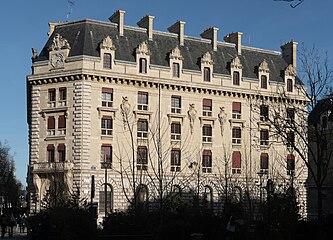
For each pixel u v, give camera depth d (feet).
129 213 161.48
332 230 147.13
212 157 291.99
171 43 297.33
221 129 296.30
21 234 238.48
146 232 147.74
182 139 285.23
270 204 144.66
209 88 292.40
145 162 272.51
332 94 161.79
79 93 263.90
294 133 193.26
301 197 306.76
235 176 292.61
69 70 265.13
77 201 171.32
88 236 141.38
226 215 155.33
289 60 329.31
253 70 313.12
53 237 139.23
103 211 260.21
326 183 304.71
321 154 150.51
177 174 272.72
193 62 295.89
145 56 278.46
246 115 302.86
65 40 269.23
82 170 259.39
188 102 288.92
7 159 466.29
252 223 160.15
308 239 143.02
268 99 303.27
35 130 274.36
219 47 312.29
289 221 140.05
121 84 272.51
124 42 281.54
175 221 149.89
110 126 269.23
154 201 233.96
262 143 303.07
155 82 278.67
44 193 265.75
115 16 289.74
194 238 137.18
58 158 266.98
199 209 176.55
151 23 291.99
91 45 270.87
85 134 262.26
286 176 304.91
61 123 268.82
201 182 284.20
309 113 183.21
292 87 314.55
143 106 277.03
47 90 273.54
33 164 268.00
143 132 275.80
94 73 264.31
